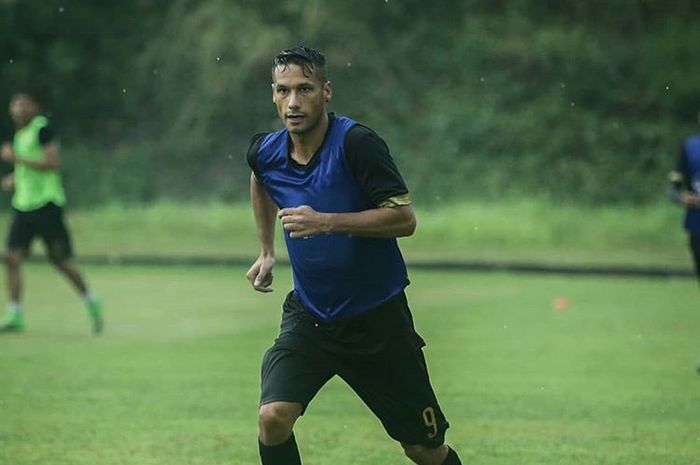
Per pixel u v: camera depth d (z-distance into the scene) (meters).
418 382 16.41
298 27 100.00
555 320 42.50
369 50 99.38
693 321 42.31
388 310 16.17
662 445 23.34
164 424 25.31
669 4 103.38
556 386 29.81
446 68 99.44
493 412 26.64
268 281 17.44
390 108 97.06
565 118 94.69
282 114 15.73
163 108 100.25
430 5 103.38
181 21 101.50
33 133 39.41
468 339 38.00
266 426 16.00
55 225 39.38
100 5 107.06
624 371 32.03
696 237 34.62
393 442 23.70
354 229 15.32
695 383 30.30
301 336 16.39
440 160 92.88
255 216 17.39
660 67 98.19
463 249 70.50
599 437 24.02
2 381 30.56
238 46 98.19
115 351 35.66
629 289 52.59
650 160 91.81
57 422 25.50
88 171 95.94
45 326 41.25
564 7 104.12
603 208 87.50
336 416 26.42
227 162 95.69
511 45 99.69
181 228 80.69
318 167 15.84
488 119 94.56
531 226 75.56
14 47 104.31
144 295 50.09
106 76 102.94
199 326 41.06
